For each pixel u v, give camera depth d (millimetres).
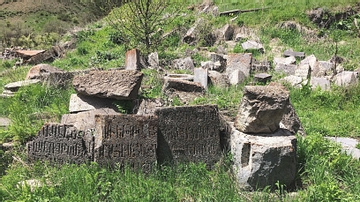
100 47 15914
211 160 5648
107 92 6660
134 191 4723
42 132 5633
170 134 5555
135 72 6676
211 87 9383
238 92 9125
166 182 5137
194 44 14789
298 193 4961
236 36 15062
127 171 5133
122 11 14719
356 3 15977
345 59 12430
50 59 16172
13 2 53156
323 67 11266
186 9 18578
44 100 8367
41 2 51938
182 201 4828
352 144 6891
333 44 14383
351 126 7852
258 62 11969
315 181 5176
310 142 5859
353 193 4992
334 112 8695
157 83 8805
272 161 5023
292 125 6625
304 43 14578
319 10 15789
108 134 5332
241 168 5191
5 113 8375
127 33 15820
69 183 4832
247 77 10555
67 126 5555
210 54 12633
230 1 18266
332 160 5527
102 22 20688
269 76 10219
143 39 13430
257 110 5168
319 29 15398
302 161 5551
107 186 4836
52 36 27406
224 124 5898
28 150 5695
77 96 7125
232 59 11148
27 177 5324
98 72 6891
